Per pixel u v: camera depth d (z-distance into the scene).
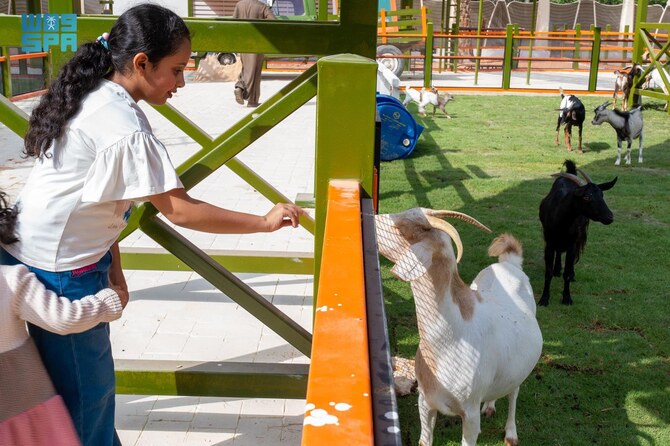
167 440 3.54
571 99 12.56
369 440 1.07
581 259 7.11
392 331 5.15
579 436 4.03
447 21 27.88
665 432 4.08
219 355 4.44
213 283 3.11
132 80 2.21
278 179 9.22
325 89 2.69
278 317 3.20
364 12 3.34
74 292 2.25
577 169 6.49
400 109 11.16
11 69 14.66
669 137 14.44
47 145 2.15
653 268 6.86
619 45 39.25
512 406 3.93
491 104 18.56
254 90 15.48
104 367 2.42
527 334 3.68
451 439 3.96
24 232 2.21
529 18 42.25
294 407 3.89
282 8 22.16
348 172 2.76
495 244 4.24
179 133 12.20
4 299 2.08
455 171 10.67
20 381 2.14
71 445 2.18
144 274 5.84
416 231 3.05
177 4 20.98
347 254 1.91
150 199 2.21
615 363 4.90
